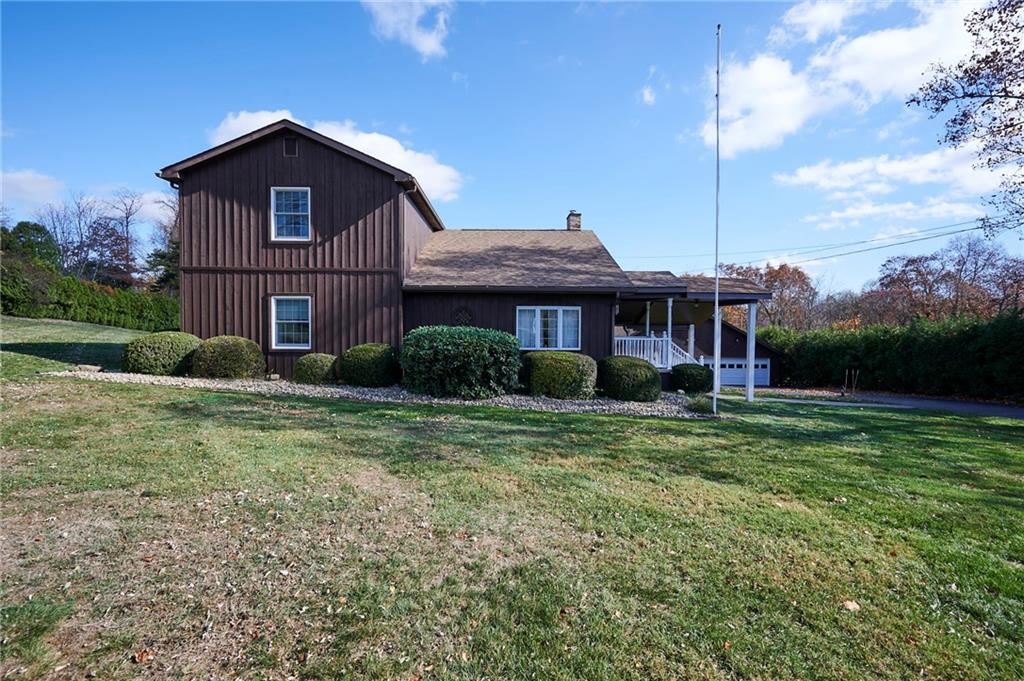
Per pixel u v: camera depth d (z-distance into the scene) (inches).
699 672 90.3
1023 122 496.4
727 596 115.2
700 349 854.5
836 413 434.9
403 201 496.7
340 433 261.7
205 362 434.9
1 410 274.8
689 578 123.2
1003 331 617.0
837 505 179.6
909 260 1167.0
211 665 88.7
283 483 181.8
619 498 178.1
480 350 408.8
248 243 483.8
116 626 98.4
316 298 487.8
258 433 253.4
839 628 104.7
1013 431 368.8
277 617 103.0
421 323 504.1
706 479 206.1
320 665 89.5
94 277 1489.9
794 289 1508.4
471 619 104.4
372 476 194.1
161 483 176.2
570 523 155.2
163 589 111.4
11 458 198.8
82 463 195.0
